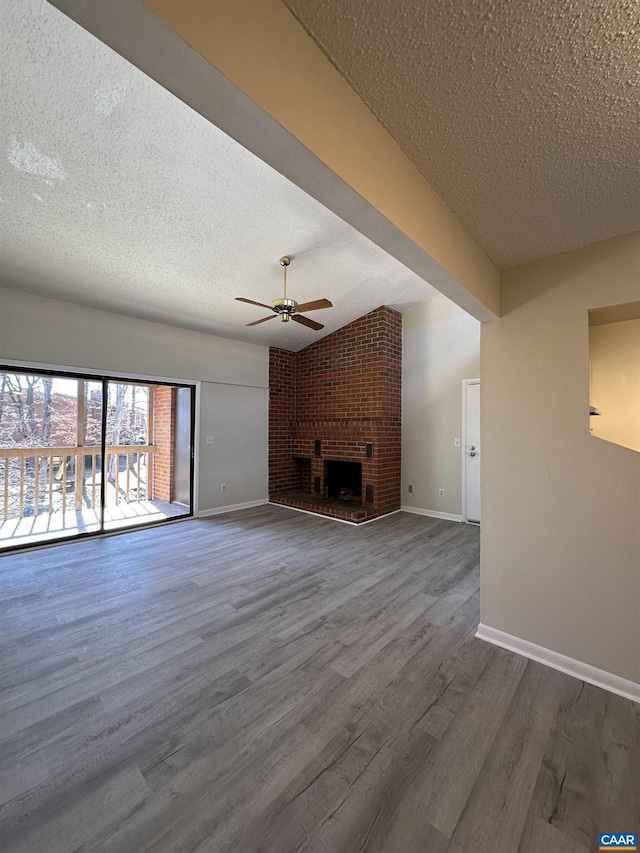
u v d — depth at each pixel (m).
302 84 0.91
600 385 2.40
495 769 1.36
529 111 1.10
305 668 1.93
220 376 5.42
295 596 2.75
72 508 4.71
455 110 1.11
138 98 1.86
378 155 1.18
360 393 5.50
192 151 2.21
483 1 0.81
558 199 1.53
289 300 3.38
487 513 2.21
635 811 1.21
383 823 1.17
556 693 1.76
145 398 5.98
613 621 1.81
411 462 5.51
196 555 3.62
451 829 1.16
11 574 3.15
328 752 1.43
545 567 2.01
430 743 1.47
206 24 0.71
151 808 1.21
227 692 1.75
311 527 4.64
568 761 1.39
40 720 1.58
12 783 1.29
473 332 4.95
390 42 0.92
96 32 0.66
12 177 2.28
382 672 1.90
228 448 5.53
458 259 1.70
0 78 1.71
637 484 1.78
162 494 6.04
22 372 3.82
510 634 2.12
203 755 1.41
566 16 0.84
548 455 2.01
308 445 6.21
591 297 1.89
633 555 1.77
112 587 2.89
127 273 3.51
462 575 3.14
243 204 2.72
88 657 2.02
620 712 1.64
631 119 1.11
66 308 3.95
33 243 2.95
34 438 4.41
